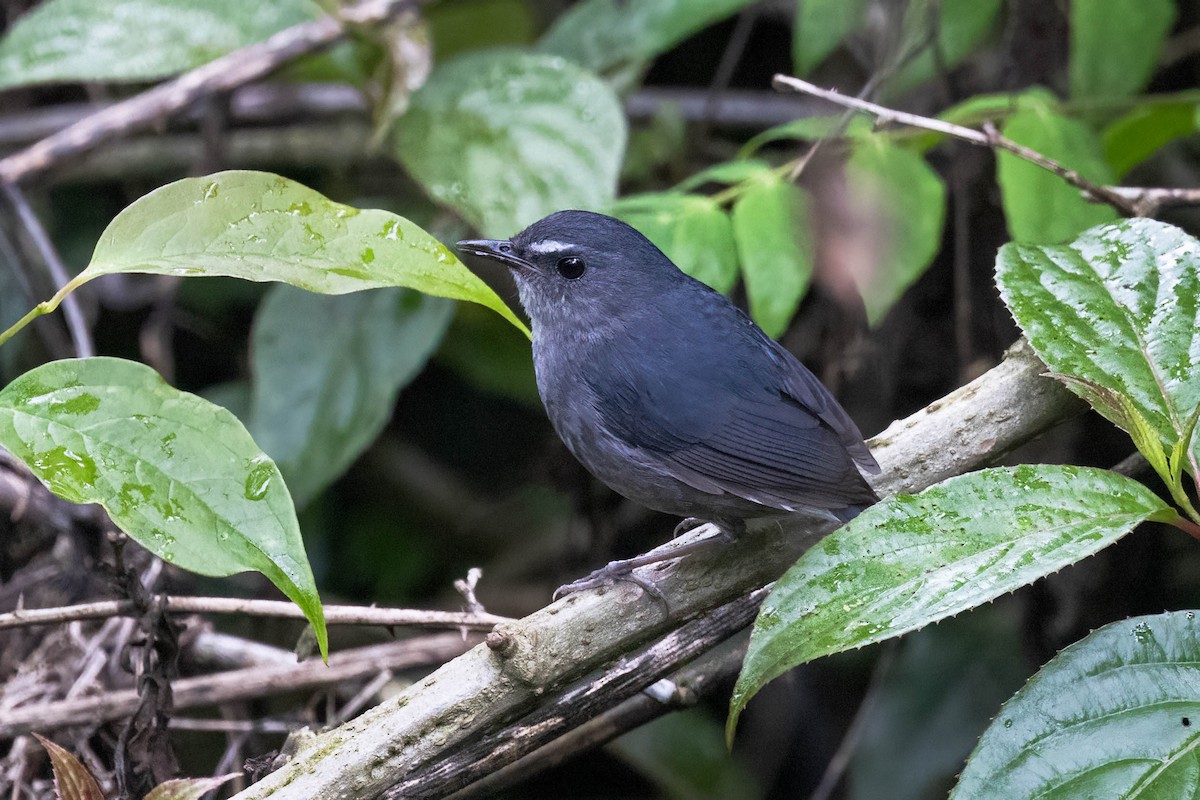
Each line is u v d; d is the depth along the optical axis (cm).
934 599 552
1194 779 530
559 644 703
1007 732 555
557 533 1462
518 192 1109
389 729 671
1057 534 570
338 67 1276
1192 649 567
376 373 1185
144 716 816
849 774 1201
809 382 926
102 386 548
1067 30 1218
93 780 649
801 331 1334
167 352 1305
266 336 1215
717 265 946
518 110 1130
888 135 1003
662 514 1295
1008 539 571
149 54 1209
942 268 1227
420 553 1466
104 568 829
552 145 1119
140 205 562
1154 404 646
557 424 981
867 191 974
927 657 1220
